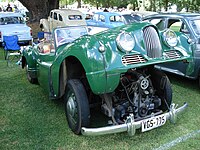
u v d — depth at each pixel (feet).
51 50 14.84
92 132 10.57
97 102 13.21
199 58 17.17
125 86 11.84
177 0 70.03
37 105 16.01
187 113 14.78
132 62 10.74
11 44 28.22
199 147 11.35
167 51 12.26
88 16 60.70
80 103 11.44
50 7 55.52
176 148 11.27
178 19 19.86
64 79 12.85
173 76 22.24
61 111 15.08
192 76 18.07
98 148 11.32
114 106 11.90
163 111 13.51
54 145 11.51
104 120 13.79
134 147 11.36
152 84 13.62
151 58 11.30
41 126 13.23
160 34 12.37
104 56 10.46
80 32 15.39
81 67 12.87
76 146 11.48
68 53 11.69
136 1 93.15
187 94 17.93
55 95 13.84
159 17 21.80
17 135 12.32
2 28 36.78
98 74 10.36
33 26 50.93
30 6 53.11
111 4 100.48
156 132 12.61
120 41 10.66
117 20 52.03
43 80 15.31
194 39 17.67
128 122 10.77
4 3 165.58
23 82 20.95
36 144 11.57
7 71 24.66
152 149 11.21
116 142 11.76
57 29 15.03
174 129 12.92
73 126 12.17
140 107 11.95
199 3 64.28
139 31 11.38
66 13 48.60
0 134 12.39
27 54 19.44
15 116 14.43
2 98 17.24
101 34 11.59
